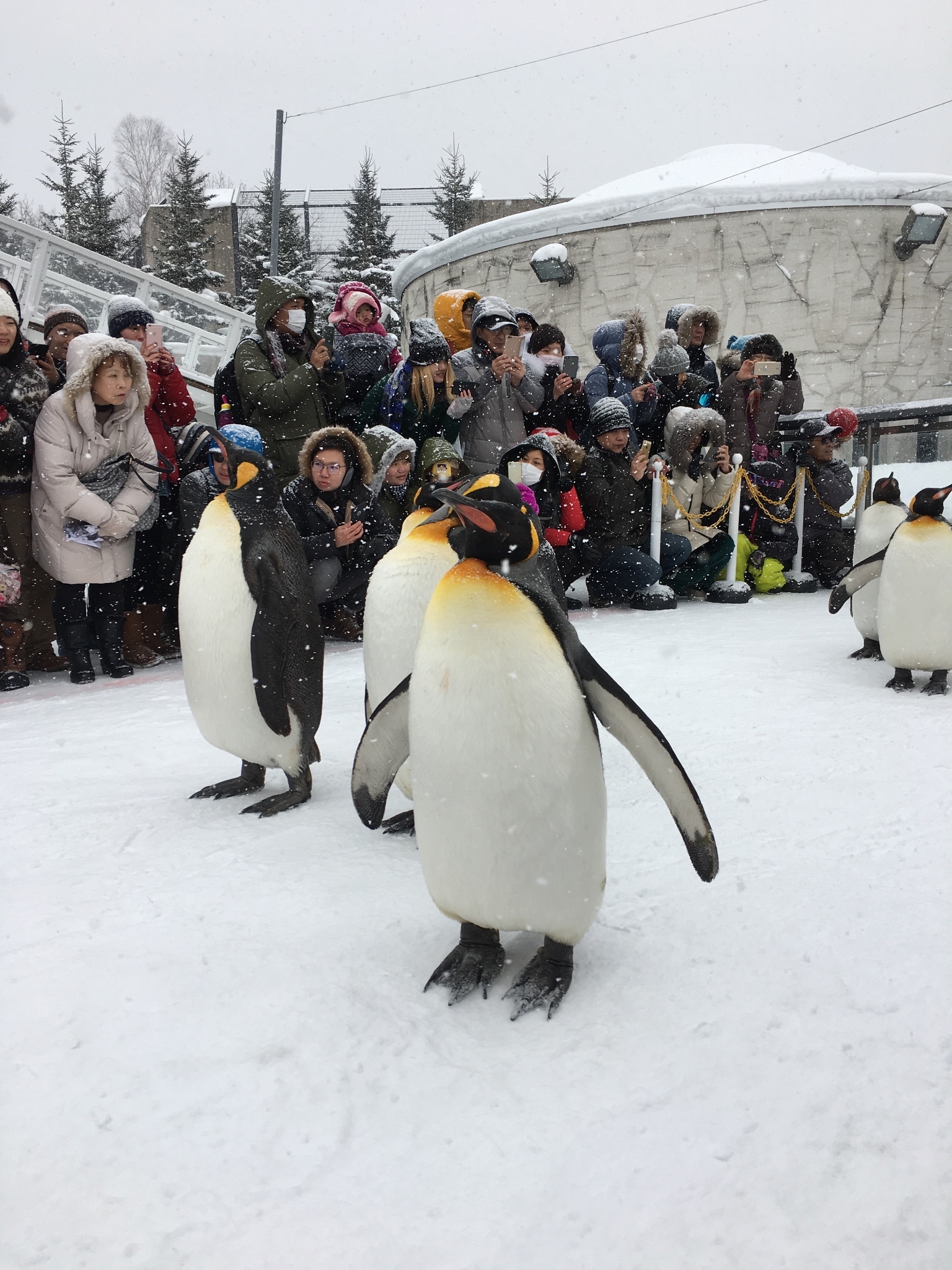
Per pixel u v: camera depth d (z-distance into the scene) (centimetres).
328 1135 154
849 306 1402
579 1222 135
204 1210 138
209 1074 169
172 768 360
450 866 193
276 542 294
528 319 781
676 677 485
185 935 219
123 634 556
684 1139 152
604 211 1439
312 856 271
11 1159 148
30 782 339
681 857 267
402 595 266
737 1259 128
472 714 182
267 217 3053
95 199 2862
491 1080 169
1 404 488
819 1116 156
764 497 820
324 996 194
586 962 212
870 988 195
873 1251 129
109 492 507
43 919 227
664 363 782
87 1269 128
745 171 1452
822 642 579
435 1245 131
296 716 300
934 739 372
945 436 939
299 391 567
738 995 194
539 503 636
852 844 272
